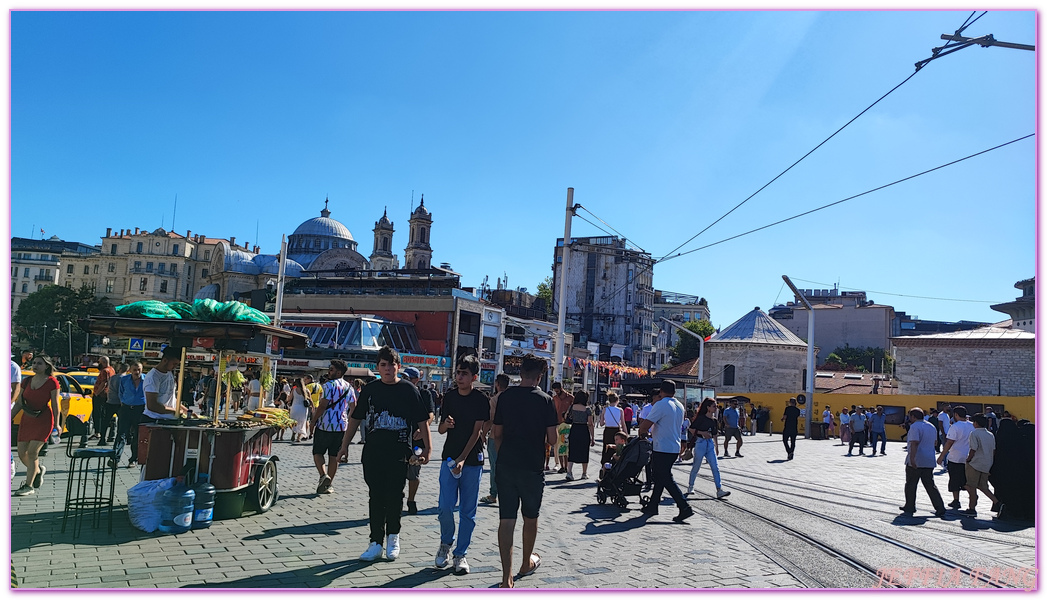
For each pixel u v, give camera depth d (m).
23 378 9.97
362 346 42.25
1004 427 11.73
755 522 10.30
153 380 9.40
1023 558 8.55
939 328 161.62
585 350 70.12
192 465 8.57
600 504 11.51
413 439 7.30
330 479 10.95
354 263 92.38
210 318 9.79
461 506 7.00
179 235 124.69
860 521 10.76
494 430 6.73
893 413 40.25
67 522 8.05
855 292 135.50
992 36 11.13
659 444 10.52
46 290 109.69
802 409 42.78
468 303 48.19
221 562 6.74
